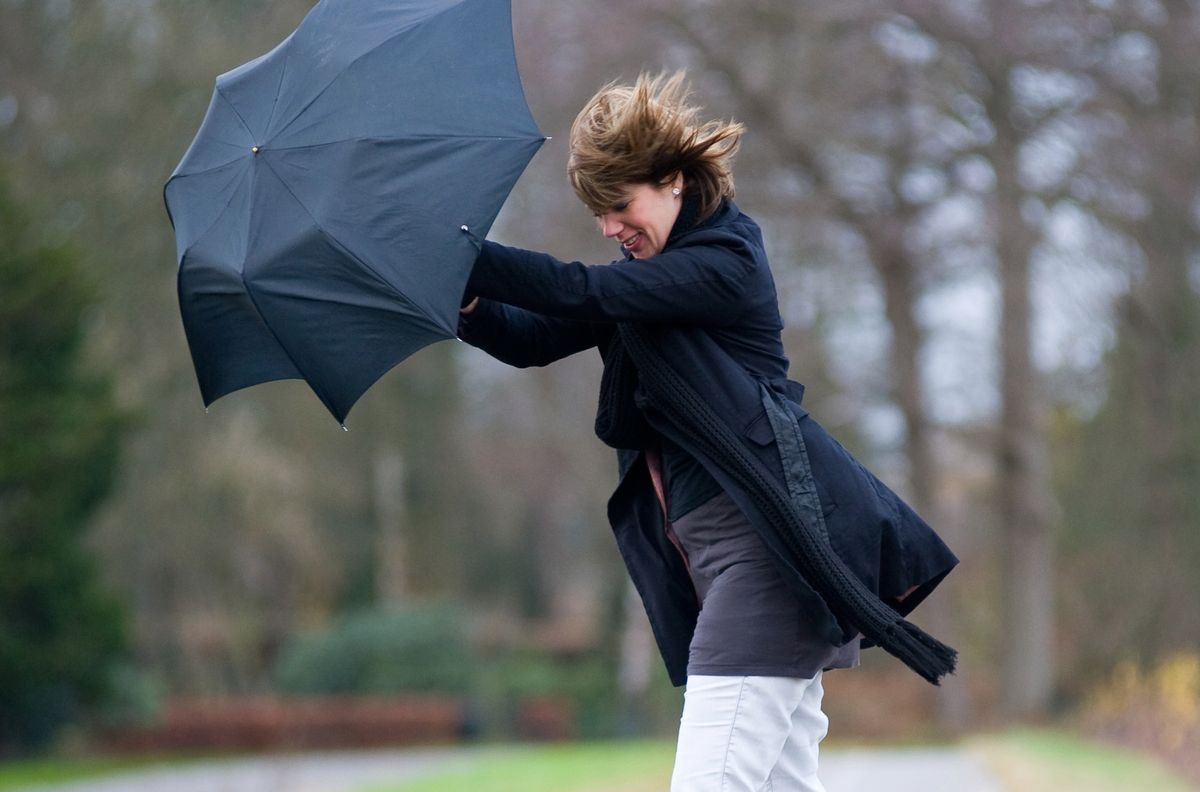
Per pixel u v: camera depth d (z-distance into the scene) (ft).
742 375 35.22
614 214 36.06
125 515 324.60
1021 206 233.35
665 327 35.47
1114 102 222.69
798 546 34.01
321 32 36.68
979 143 234.38
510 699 371.76
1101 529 289.53
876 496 35.35
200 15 280.92
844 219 247.29
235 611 381.81
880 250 245.86
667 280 34.58
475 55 36.17
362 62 35.70
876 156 244.42
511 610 546.67
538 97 225.97
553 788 123.54
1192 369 259.80
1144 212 228.84
